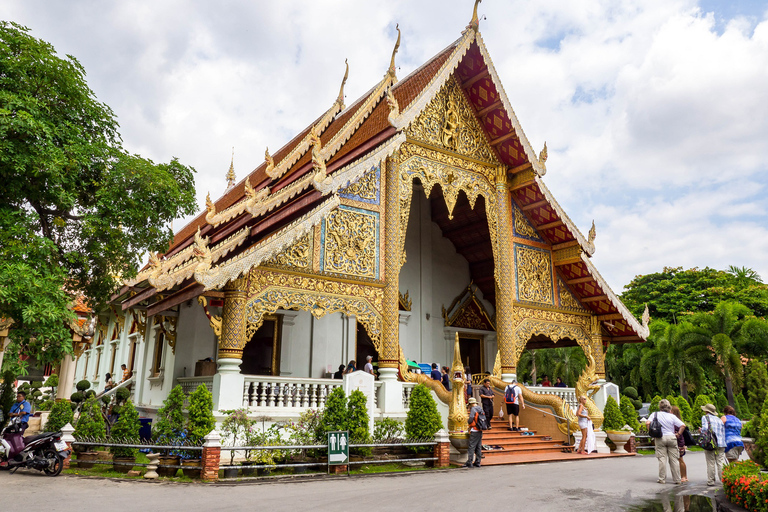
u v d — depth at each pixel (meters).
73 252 13.18
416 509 7.87
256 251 12.81
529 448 15.59
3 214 11.01
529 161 18.45
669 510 8.26
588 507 8.40
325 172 14.12
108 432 15.07
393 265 15.70
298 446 10.85
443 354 22.52
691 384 34.66
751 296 48.44
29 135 11.23
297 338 18.73
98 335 31.11
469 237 23.16
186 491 8.89
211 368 15.95
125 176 12.98
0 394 15.20
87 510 7.29
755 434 17.16
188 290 13.22
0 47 11.42
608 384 20.42
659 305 52.53
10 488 8.96
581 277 19.80
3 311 10.36
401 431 13.89
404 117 15.91
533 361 44.38
